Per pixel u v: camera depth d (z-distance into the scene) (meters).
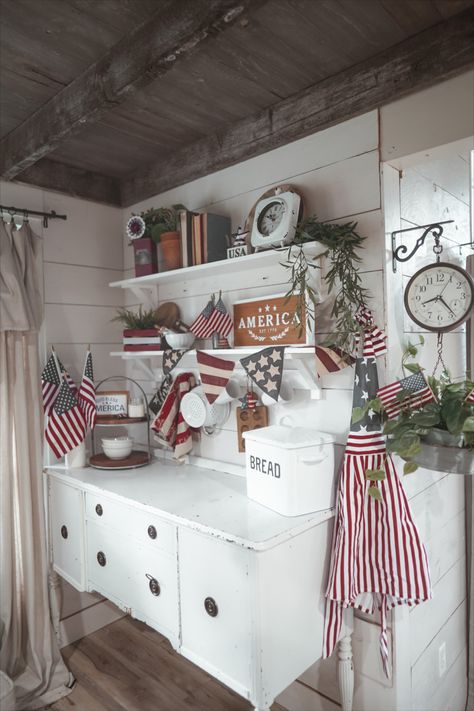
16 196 2.26
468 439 1.34
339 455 1.73
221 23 1.18
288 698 1.95
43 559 2.17
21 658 2.13
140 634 2.47
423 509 1.84
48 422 2.18
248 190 2.06
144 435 2.60
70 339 2.46
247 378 2.02
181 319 2.37
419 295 1.60
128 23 1.37
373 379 1.62
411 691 1.75
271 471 1.62
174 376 2.41
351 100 1.69
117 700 2.03
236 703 2.00
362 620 1.73
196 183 2.27
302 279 1.66
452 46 1.45
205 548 1.51
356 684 1.76
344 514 1.57
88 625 2.46
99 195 2.56
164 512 1.63
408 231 1.77
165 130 2.10
